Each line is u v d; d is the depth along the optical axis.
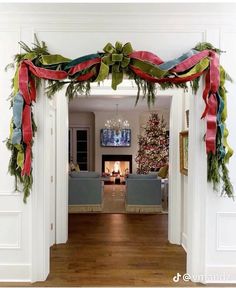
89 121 10.38
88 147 10.43
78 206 6.04
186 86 2.77
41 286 2.73
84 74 2.64
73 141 10.42
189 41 2.86
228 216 2.86
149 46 2.87
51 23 2.83
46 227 2.88
